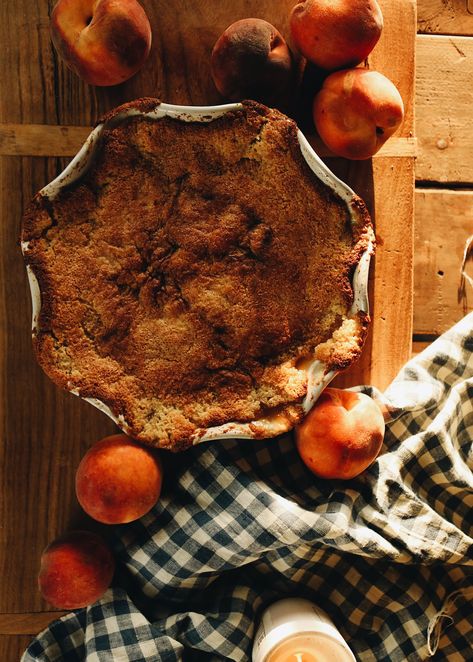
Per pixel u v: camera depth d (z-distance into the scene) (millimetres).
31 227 731
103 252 750
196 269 759
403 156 816
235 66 741
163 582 791
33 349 787
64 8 732
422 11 851
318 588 822
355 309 750
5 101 779
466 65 850
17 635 812
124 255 752
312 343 762
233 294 760
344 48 745
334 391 769
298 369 762
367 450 745
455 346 818
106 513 733
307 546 797
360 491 798
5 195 783
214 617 785
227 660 798
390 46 813
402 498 794
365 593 818
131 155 746
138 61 750
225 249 759
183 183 757
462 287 852
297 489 801
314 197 750
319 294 759
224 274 761
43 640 792
